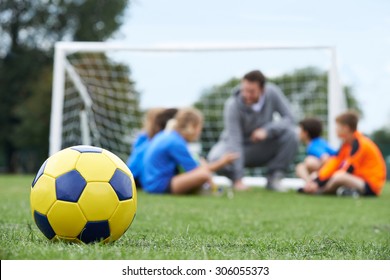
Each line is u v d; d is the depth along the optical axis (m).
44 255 6.07
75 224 7.12
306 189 23.75
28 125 69.88
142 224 10.87
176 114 23.58
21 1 74.12
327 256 7.26
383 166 23.78
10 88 74.06
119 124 36.00
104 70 37.44
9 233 8.18
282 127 25.53
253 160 26.58
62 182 7.17
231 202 18.20
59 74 27.08
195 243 7.71
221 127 50.19
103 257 6.12
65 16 74.19
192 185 21.16
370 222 12.95
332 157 24.14
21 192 20.59
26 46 74.75
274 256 6.98
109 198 7.22
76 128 31.48
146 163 22.14
